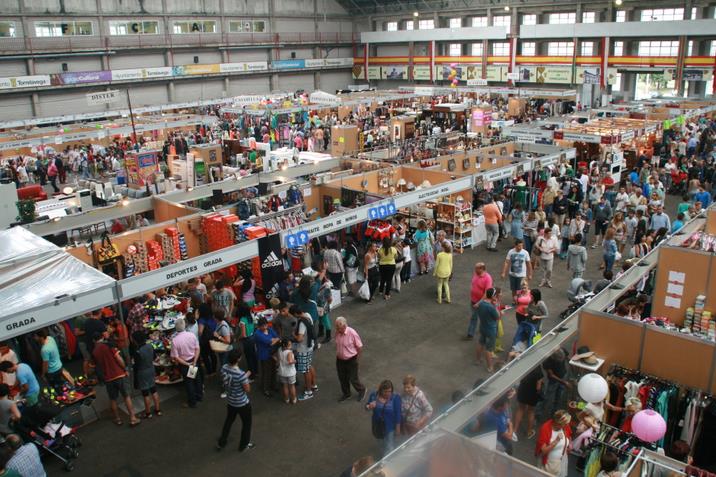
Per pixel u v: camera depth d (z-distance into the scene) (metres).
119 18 39.53
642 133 21.36
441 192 13.81
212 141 29.78
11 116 35.41
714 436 6.33
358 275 13.09
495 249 15.02
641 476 5.13
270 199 14.58
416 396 6.79
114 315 9.99
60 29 36.97
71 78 36.50
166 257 12.24
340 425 8.14
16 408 7.34
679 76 36.44
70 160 26.88
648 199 16.30
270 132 30.48
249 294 10.62
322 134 30.17
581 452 6.19
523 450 5.97
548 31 40.94
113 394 8.16
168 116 32.44
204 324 9.21
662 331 6.49
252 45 46.84
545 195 15.60
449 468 4.30
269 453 7.58
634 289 8.60
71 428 8.00
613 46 39.59
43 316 7.50
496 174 15.36
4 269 8.22
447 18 48.56
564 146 20.81
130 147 27.73
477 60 46.47
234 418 7.55
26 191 17.41
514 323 10.98
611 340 6.86
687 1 36.06
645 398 6.41
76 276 8.40
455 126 30.84
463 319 11.28
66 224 12.80
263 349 8.72
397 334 10.70
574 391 6.84
